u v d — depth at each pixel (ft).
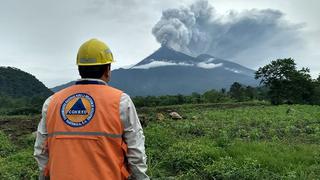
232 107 164.66
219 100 235.40
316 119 95.91
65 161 12.49
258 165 38.29
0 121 93.71
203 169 38.29
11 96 310.24
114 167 12.46
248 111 122.93
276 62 207.72
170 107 165.78
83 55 13.29
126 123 12.71
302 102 208.23
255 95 263.70
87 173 12.32
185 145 45.98
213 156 42.09
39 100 208.85
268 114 111.96
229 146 48.73
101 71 13.33
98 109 12.66
